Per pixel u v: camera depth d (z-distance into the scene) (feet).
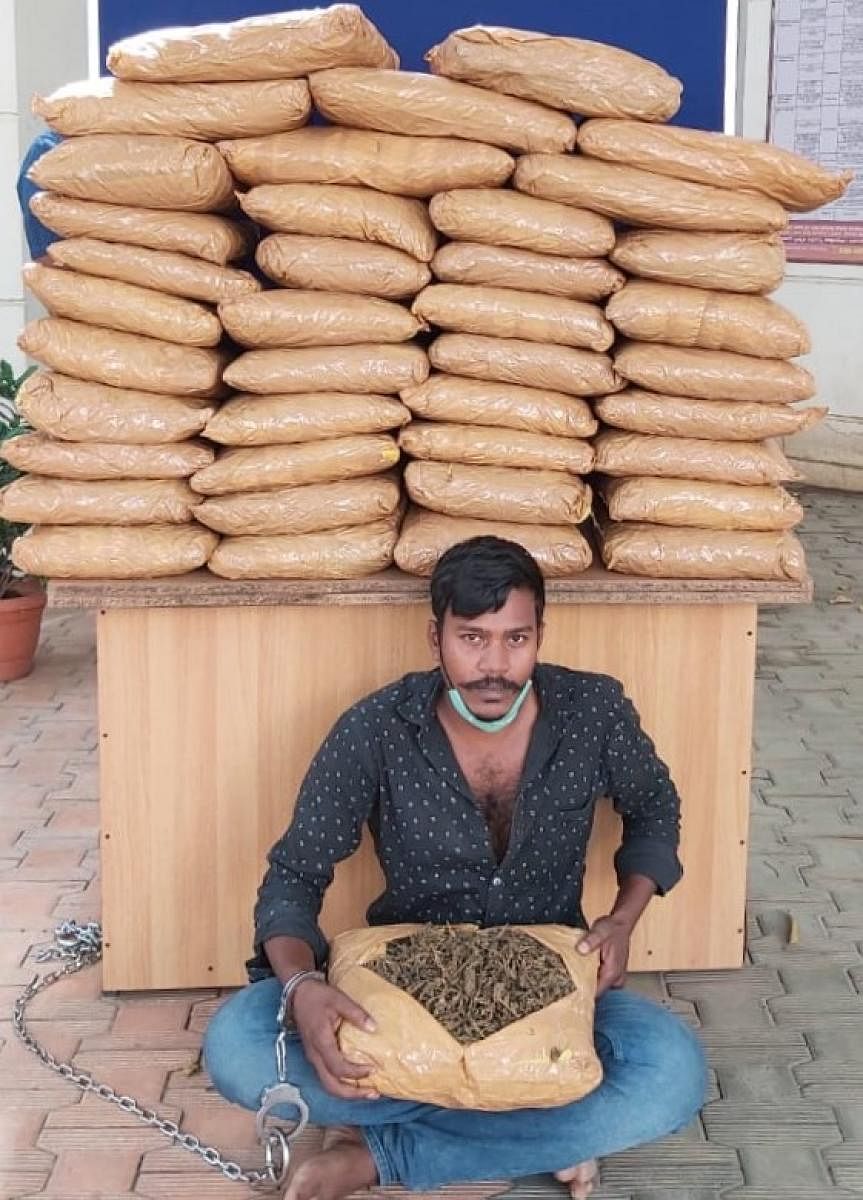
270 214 10.07
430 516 10.52
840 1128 9.65
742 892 11.31
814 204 10.40
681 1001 11.08
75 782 15.02
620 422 10.32
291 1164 9.27
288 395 10.27
